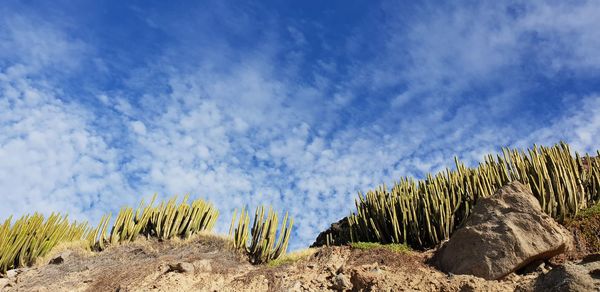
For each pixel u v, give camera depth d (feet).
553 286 16.10
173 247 35.12
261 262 32.40
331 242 37.29
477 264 23.44
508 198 25.34
